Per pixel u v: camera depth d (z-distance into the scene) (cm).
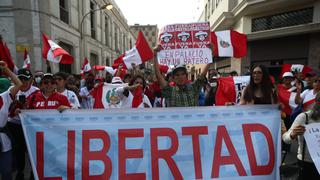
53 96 386
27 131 274
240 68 1417
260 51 1358
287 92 529
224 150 287
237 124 291
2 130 334
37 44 1226
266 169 287
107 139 279
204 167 283
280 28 1203
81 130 278
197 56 386
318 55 1140
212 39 500
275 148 290
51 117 276
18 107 379
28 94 445
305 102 459
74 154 274
